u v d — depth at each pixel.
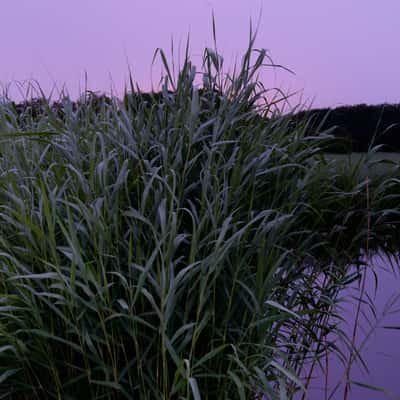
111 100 2.47
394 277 3.08
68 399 1.88
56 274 1.65
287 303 2.28
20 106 2.87
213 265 1.66
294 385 2.21
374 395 2.33
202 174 2.21
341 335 2.26
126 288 1.69
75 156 2.08
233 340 1.92
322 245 2.57
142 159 2.01
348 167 2.61
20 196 1.99
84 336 1.74
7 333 1.73
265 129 2.32
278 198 2.31
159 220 1.95
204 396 1.90
